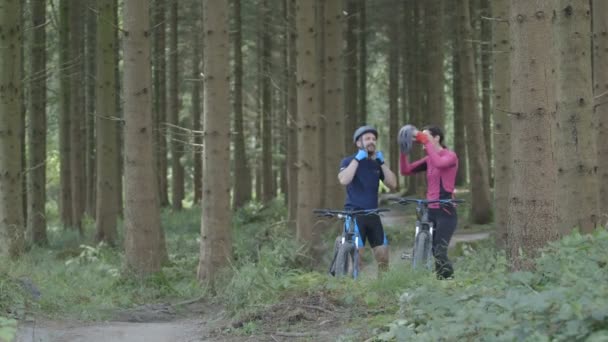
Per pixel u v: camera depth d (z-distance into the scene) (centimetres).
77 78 2355
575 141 870
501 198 1350
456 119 2961
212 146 1158
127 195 1180
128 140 1172
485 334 480
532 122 700
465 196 2898
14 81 1284
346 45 3203
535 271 667
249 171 4244
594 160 877
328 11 1744
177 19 2898
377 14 3181
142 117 1167
